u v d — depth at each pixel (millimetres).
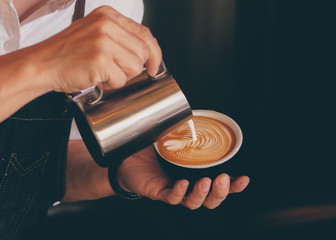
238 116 1753
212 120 980
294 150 1623
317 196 1513
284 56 1803
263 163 1616
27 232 1029
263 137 1685
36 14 1014
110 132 665
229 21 1955
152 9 2070
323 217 1460
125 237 1353
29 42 1062
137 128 683
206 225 1448
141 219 1422
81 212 1420
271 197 1532
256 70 1862
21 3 1007
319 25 1695
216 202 770
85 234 1352
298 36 1758
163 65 698
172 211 1477
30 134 922
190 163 823
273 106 1774
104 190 999
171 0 2037
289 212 1486
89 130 685
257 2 1852
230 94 1836
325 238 1400
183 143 901
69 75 572
